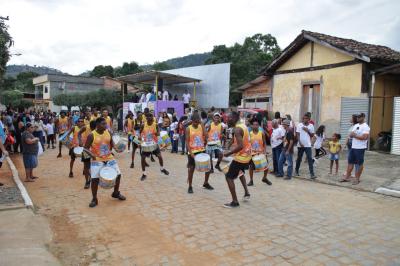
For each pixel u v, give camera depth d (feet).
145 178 29.86
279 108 55.42
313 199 23.62
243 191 25.85
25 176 31.27
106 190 25.89
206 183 26.32
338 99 45.88
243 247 15.65
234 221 19.04
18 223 18.30
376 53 44.21
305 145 30.17
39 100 171.83
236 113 22.48
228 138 43.16
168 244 16.05
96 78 170.81
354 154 27.66
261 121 36.58
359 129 27.50
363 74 42.60
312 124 34.24
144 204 22.26
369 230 17.75
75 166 36.52
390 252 15.12
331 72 46.73
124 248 15.66
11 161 37.40
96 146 21.81
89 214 20.34
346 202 22.91
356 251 15.23
